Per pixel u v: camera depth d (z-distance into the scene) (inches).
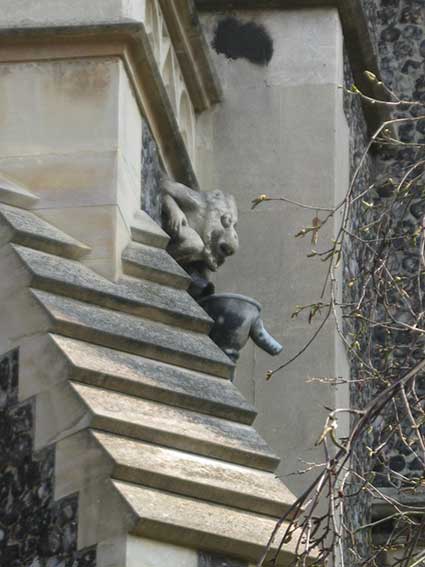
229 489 428.5
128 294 464.1
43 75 481.7
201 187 597.9
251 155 599.8
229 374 466.3
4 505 422.3
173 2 542.0
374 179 697.6
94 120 478.0
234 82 605.9
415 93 711.7
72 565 410.3
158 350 454.6
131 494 413.1
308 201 596.1
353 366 619.5
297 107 603.2
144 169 503.8
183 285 482.6
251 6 610.5
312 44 608.7
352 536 409.4
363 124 668.7
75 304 451.2
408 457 665.6
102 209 471.5
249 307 534.0
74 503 414.6
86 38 481.7
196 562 415.2
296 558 390.6
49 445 422.6
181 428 436.5
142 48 484.4
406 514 437.7
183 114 584.4
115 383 434.6
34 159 475.8
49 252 460.4
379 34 719.1
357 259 634.2
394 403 421.7
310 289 588.4
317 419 577.0
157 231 487.5
